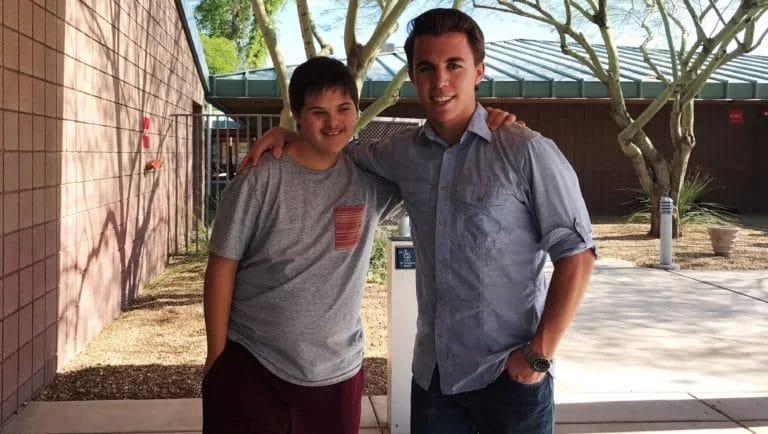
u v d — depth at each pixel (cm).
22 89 447
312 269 242
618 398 486
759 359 589
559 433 422
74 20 557
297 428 249
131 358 569
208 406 250
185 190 1159
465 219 228
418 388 247
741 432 424
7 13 421
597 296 858
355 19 674
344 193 247
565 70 1909
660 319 737
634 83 1784
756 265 1086
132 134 779
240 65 3075
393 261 412
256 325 246
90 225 615
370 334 655
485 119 235
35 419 431
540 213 223
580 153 2002
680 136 1418
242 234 241
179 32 1097
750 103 1986
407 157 243
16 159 439
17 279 443
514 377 227
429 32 227
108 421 429
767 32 1223
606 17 1329
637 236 1463
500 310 229
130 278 781
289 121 719
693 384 520
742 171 2064
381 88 1694
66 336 548
